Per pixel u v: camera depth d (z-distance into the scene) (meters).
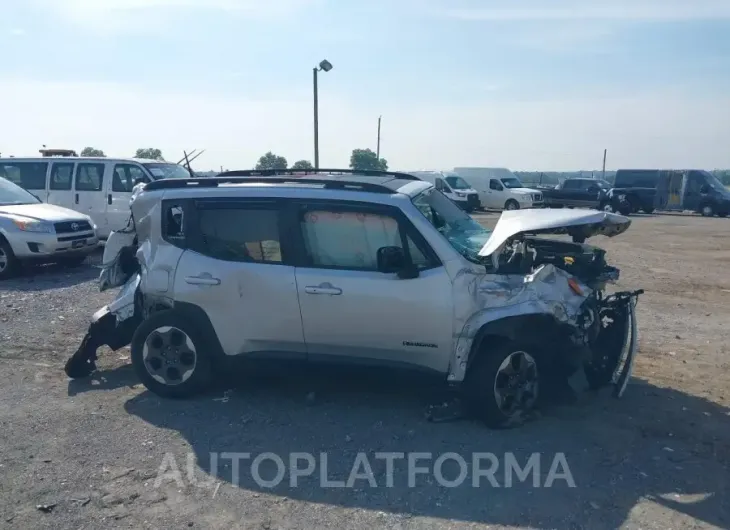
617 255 17.55
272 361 5.88
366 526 4.04
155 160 15.86
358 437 5.26
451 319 5.41
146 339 6.06
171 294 6.03
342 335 5.66
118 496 4.36
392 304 5.49
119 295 6.52
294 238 5.79
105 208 15.26
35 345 7.86
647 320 9.55
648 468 4.76
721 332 8.84
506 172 38.59
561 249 6.44
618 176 38.09
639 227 27.94
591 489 4.46
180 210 6.18
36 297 10.63
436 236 5.50
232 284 5.85
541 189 40.75
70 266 13.73
